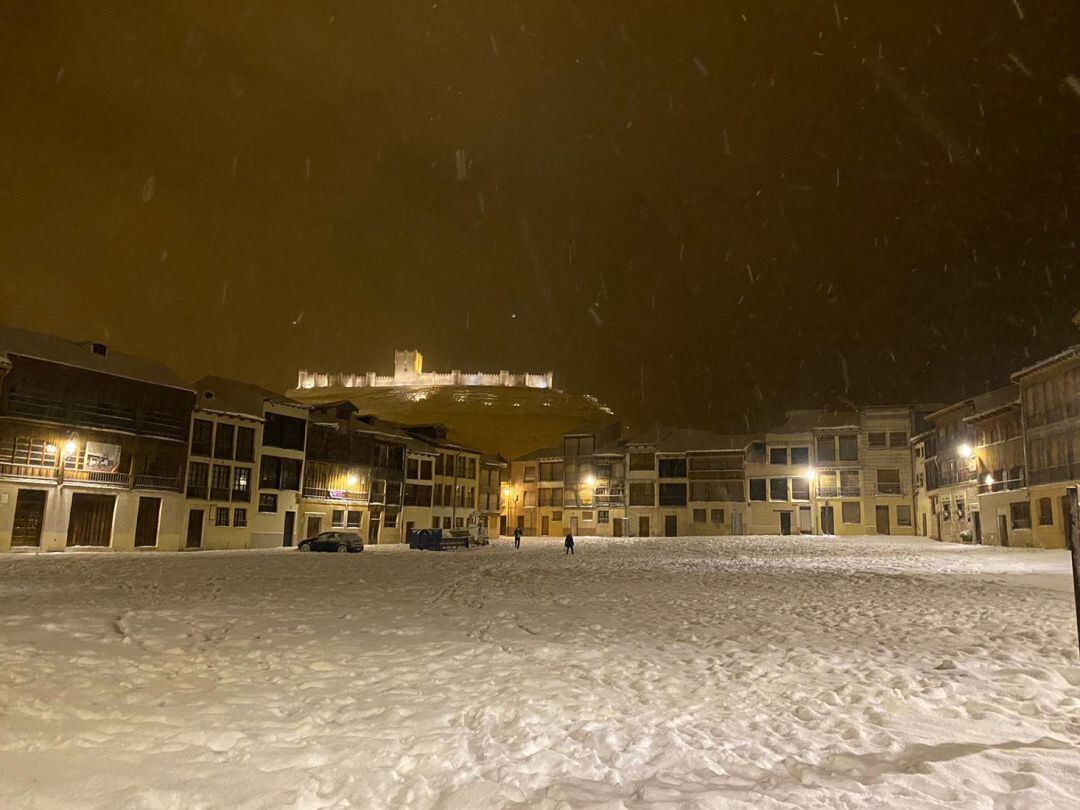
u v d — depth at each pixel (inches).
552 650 388.2
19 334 1649.9
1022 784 173.9
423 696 284.0
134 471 1763.0
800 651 385.7
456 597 686.5
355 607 588.7
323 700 275.0
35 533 1593.3
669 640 430.3
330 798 173.9
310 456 2314.2
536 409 7795.3
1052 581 833.5
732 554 1657.2
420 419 7086.6
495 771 193.5
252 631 447.8
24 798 168.2
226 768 192.9
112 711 252.1
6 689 278.4
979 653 375.6
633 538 2999.5
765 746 220.8
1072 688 293.4
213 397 2021.4
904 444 2938.0
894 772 188.5
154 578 879.1
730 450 3223.4
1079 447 1502.2
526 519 3624.5
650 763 202.4
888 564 1222.9
